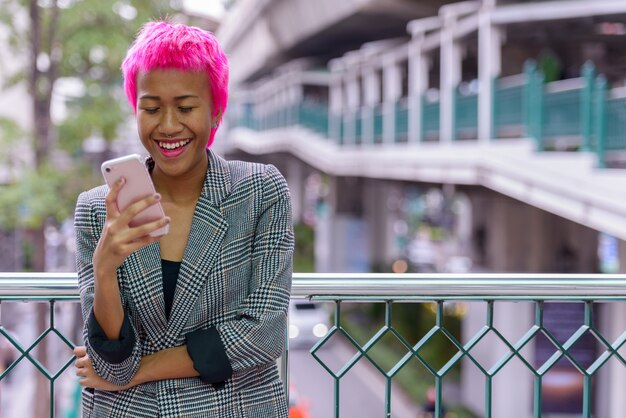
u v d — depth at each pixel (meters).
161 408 1.25
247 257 1.31
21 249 15.98
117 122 10.39
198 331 1.26
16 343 1.70
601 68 12.40
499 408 10.80
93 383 1.27
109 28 9.98
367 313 18.91
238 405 1.29
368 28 15.09
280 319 1.29
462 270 18.16
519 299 1.77
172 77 1.24
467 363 12.64
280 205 1.34
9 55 10.69
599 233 11.13
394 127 12.31
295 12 16.34
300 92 22.48
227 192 1.32
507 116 7.96
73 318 9.77
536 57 12.05
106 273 1.17
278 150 24.05
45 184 9.89
